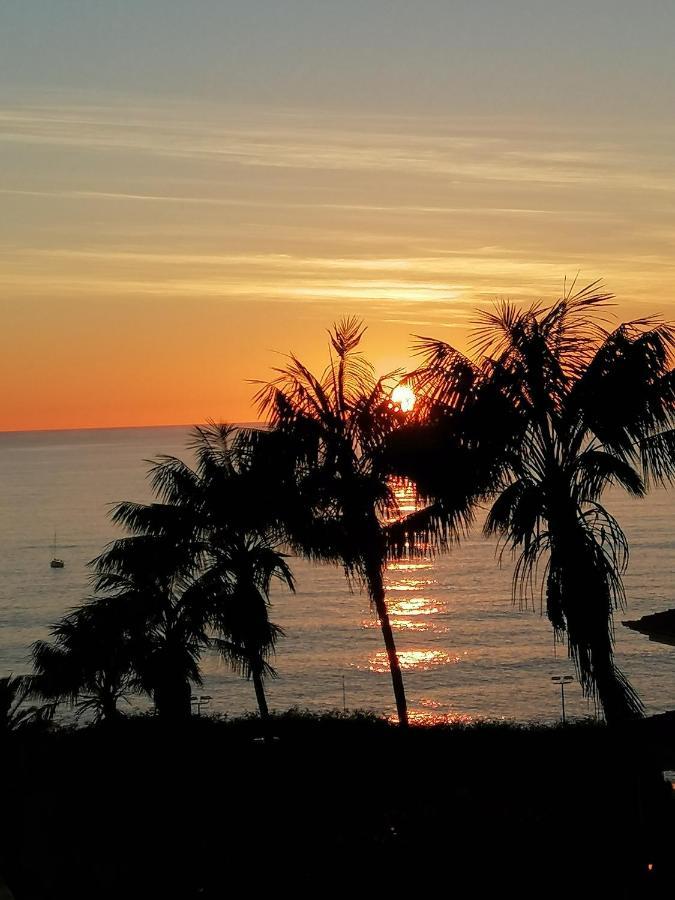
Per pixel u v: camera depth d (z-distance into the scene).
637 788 18.53
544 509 19.56
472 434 19.58
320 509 29.78
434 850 18.58
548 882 16.88
